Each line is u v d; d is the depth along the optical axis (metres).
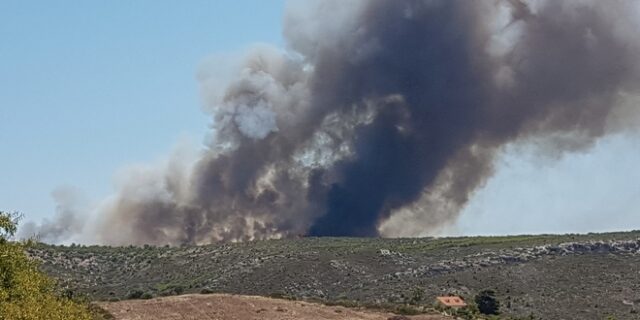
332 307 105.81
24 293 52.56
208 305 96.38
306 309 100.38
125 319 85.00
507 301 132.75
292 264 149.00
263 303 101.25
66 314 52.53
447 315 111.94
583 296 135.00
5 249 54.75
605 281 141.50
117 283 141.50
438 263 152.50
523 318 121.38
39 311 49.00
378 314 103.62
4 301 48.12
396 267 151.12
